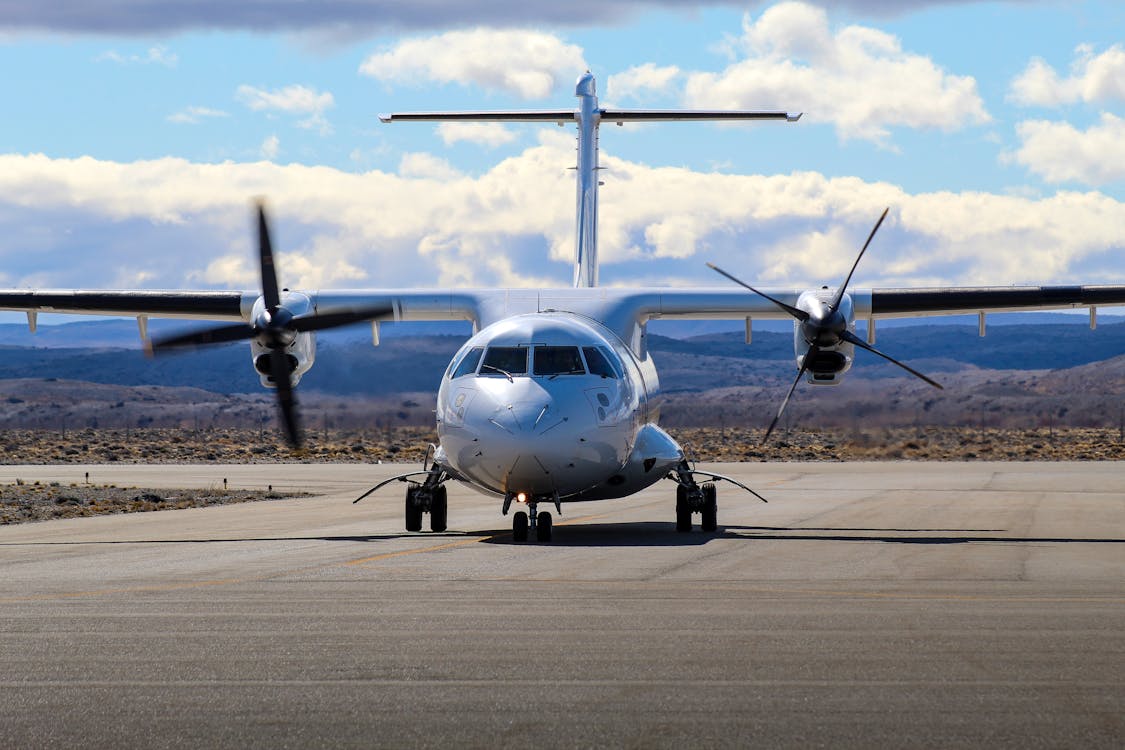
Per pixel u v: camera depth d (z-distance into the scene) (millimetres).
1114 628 31406
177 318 77562
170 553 52781
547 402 54469
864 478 130250
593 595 37438
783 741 21281
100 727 22328
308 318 64875
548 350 57219
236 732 22000
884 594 37812
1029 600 36562
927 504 88438
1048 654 28031
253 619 33062
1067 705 23422
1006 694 24266
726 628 31469
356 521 74375
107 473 152750
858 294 71250
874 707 23375
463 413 55375
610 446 56281
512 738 21578
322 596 37438
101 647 29234
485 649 28797
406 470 157875
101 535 65062
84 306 75812
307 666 27047
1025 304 72312
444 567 45188
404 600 36469
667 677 25844
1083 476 133125
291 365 66375
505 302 68688
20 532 68812
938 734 21609
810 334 64438
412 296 70375
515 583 40406
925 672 26203
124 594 38250
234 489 118188
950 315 75188
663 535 60906
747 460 197750
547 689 24875
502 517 76062
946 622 32375
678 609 34531
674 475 64938
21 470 162500
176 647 29156
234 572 44312
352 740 21500
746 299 69375
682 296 69312
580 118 83438
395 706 23656
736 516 76062
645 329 70938
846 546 54531
